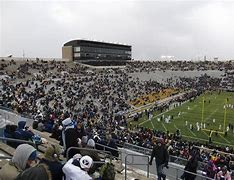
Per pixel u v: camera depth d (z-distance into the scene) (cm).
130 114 5641
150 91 8362
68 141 941
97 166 941
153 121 5319
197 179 1446
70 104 4912
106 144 1573
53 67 9019
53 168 601
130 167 1553
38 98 4884
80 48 12181
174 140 3281
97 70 10438
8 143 1130
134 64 13725
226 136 4478
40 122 1909
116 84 8362
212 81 11175
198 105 7231
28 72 7681
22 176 342
